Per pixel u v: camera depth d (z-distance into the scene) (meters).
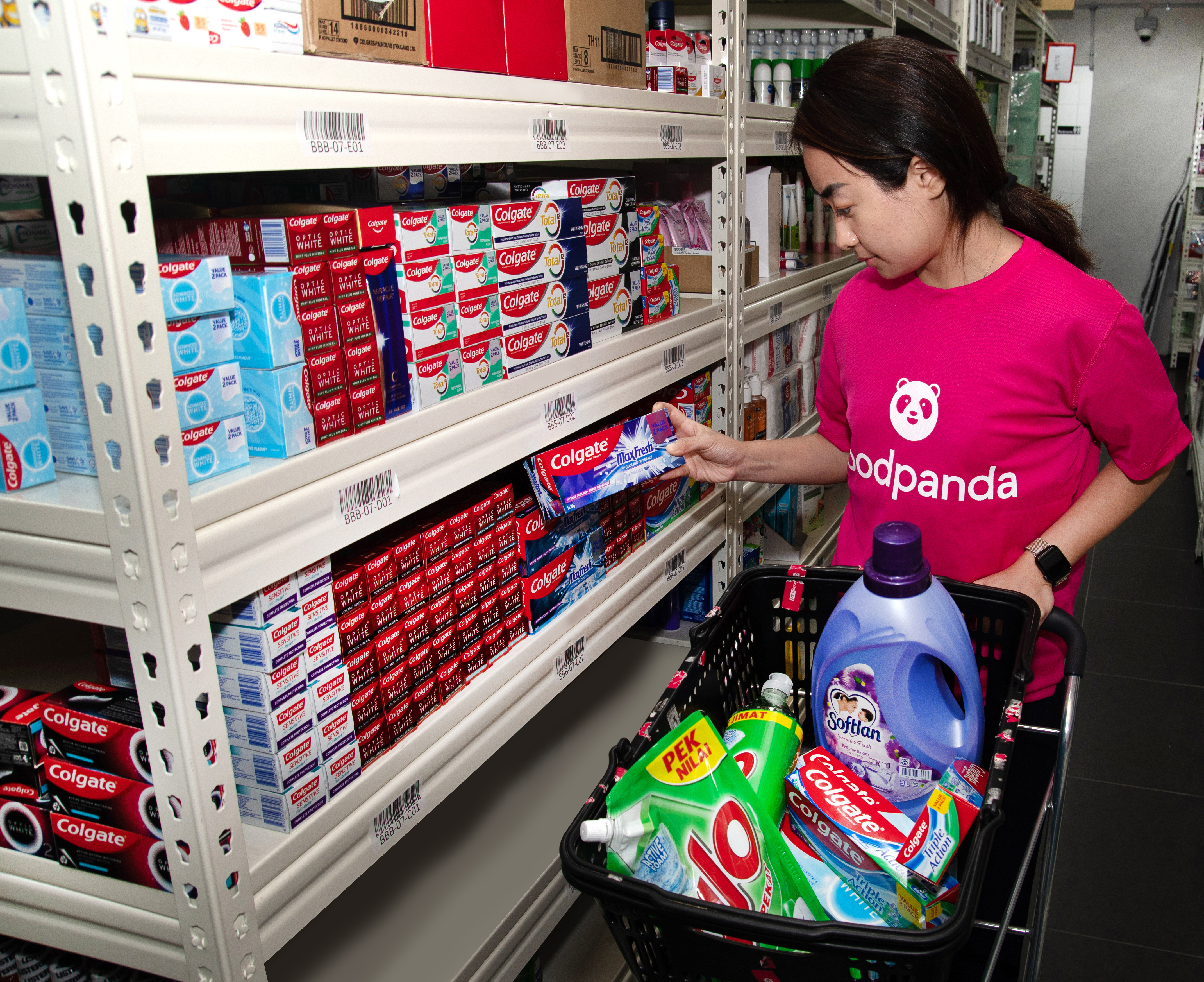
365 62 0.97
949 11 3.97
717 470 1.70
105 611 0.82
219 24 0.82
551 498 1.42
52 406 0.88
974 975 1.35
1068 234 1.41
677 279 1.93
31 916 1.00
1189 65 9.07
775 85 2.69
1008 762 0.93
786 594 1.32
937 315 1.38
